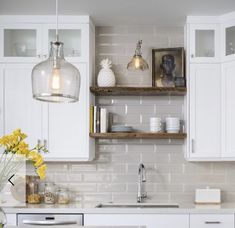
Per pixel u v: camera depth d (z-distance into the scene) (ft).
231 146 14.43
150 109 15.97
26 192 15.05
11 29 15.02
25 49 15.01
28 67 14.96
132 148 15.87
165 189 15.69
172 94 15.76
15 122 14.82
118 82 16.06
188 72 14.92
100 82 15.21
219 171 15.69
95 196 15.74
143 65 14.61
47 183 15.37
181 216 13.55
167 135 14.85
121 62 16.10
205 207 13.96
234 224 13.51
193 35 14.97
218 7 14.08
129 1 13.51
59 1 13.50
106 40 16.15
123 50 16.11
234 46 14.55
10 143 8.16
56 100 8.71
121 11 14.52
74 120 14.82
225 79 14.69
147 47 16.07
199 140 14.74
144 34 16.12
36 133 14.80
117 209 13.60
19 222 13.57
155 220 13.55
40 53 14.97
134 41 16.11
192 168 15.72
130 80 16.07
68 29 15.03
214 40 14.93
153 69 15.75
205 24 14.97
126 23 15.93
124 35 16.15
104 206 15.10
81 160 14.76
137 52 15.57
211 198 15.07
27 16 15.01
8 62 14.96
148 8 14.19
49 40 15.03
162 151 15.81
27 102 14.87
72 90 8.20
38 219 13.58
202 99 14.82
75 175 15.78
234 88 14.46
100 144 15.90
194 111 14.82
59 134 14.79
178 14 14.82
